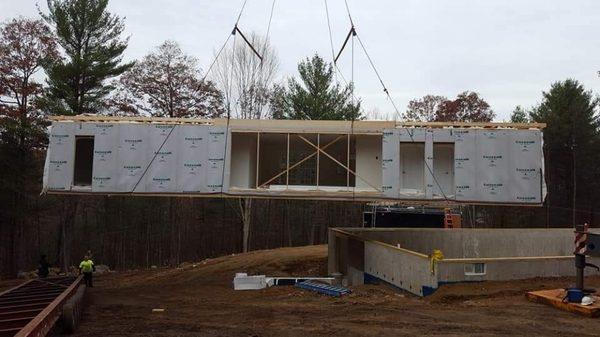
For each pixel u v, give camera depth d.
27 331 7.71
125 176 17.48
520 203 16.73
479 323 10.60
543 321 10.71
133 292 17.72
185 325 10.95
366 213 29.23
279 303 13.85
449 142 17.17
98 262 42.38
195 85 42.31
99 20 35.22
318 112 41.00
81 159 18.97
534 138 16.88
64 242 36.81
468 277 14.27
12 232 34.44
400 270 15.81
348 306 12.94
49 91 34.62
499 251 23.34
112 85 36.34
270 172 21.73
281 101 42.06
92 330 10.58
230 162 17.75
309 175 21.64
